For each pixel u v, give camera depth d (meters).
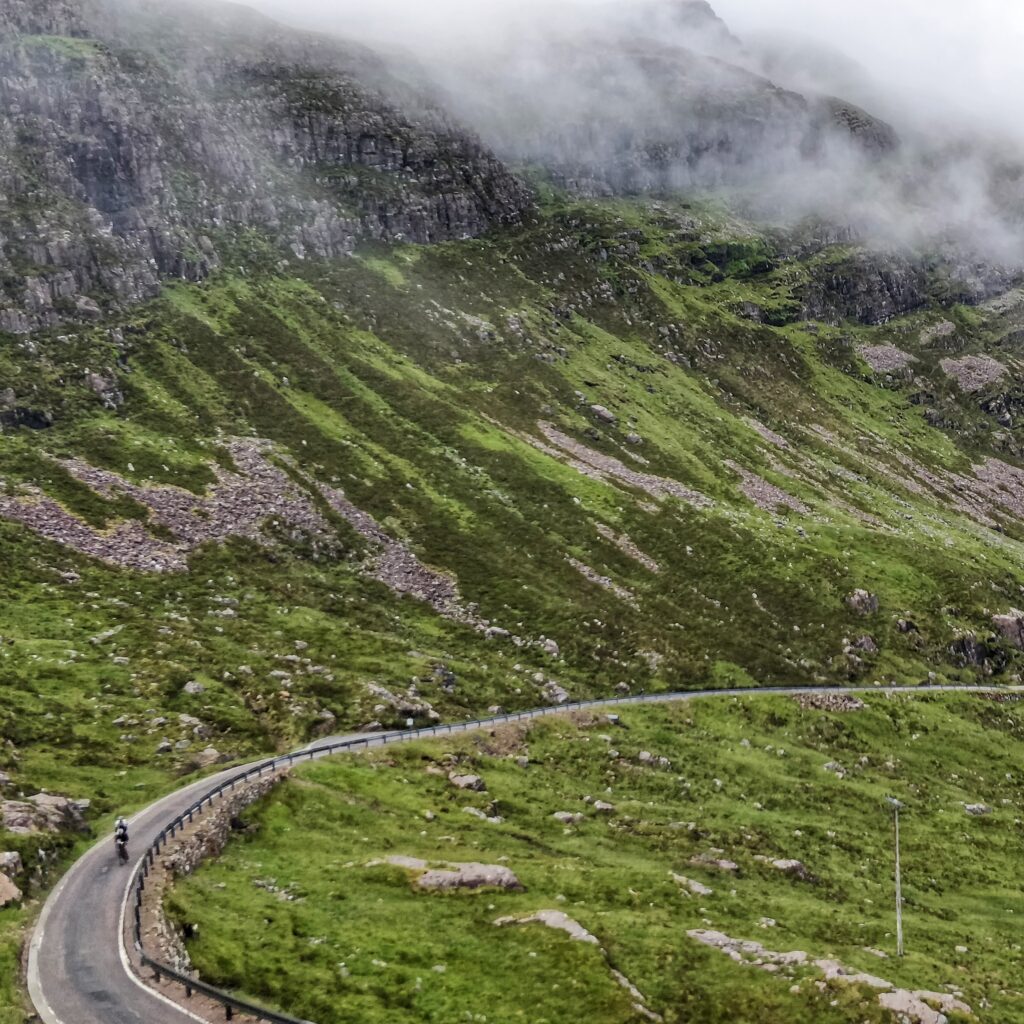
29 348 170.75
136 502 145.25
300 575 147.12
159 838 62.28
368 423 195.50
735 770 117.00
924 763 137.12
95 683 96.94
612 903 68.31
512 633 150.00
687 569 180.25
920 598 188.75
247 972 49.59
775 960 62.94
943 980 69.50
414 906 61.25
